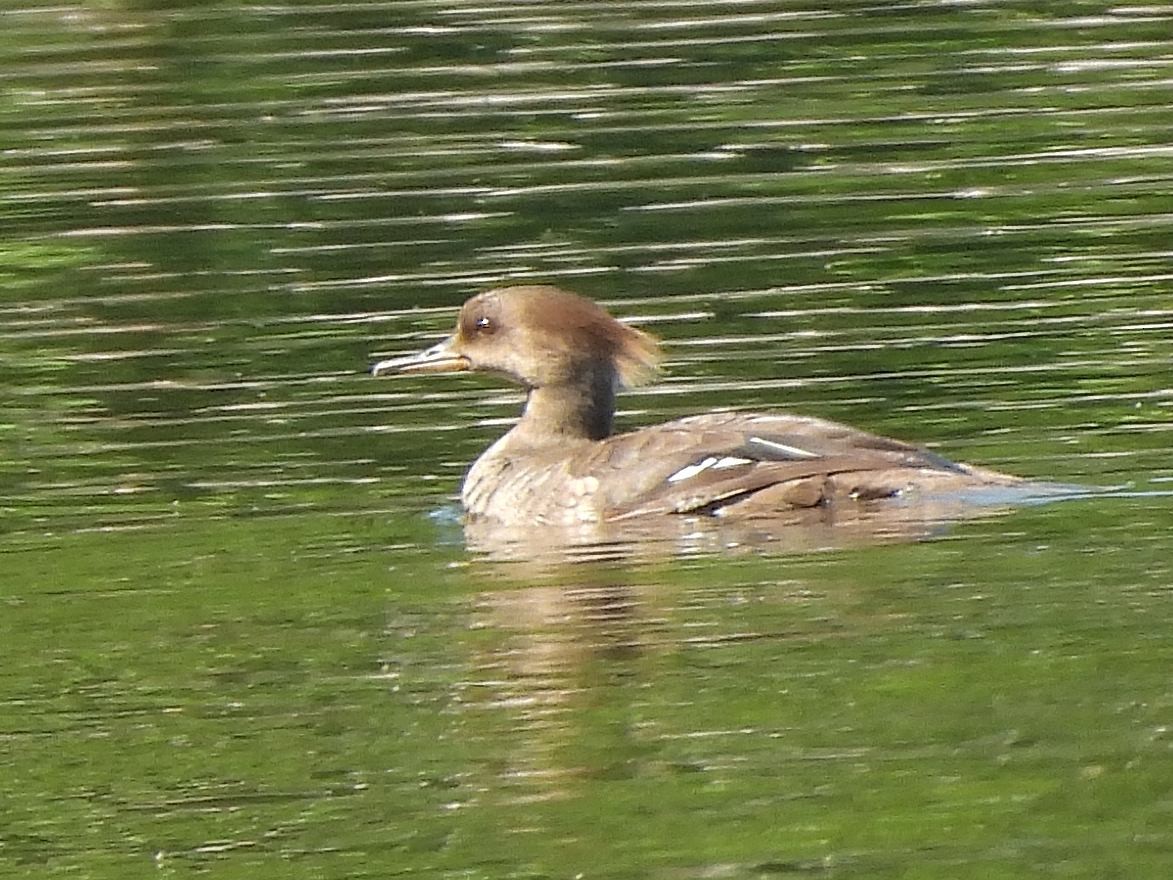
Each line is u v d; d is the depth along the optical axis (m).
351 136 23.47
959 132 22.69
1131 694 11.45
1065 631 12.23
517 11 26.92
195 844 10.85
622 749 11.38
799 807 10.74
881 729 11.34
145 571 14.20
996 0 26.67
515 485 15.27
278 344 18.77
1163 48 24.67
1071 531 13.71
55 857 10.87
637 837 10.62
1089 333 17.73
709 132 22.98
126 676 12.56
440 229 20.98
